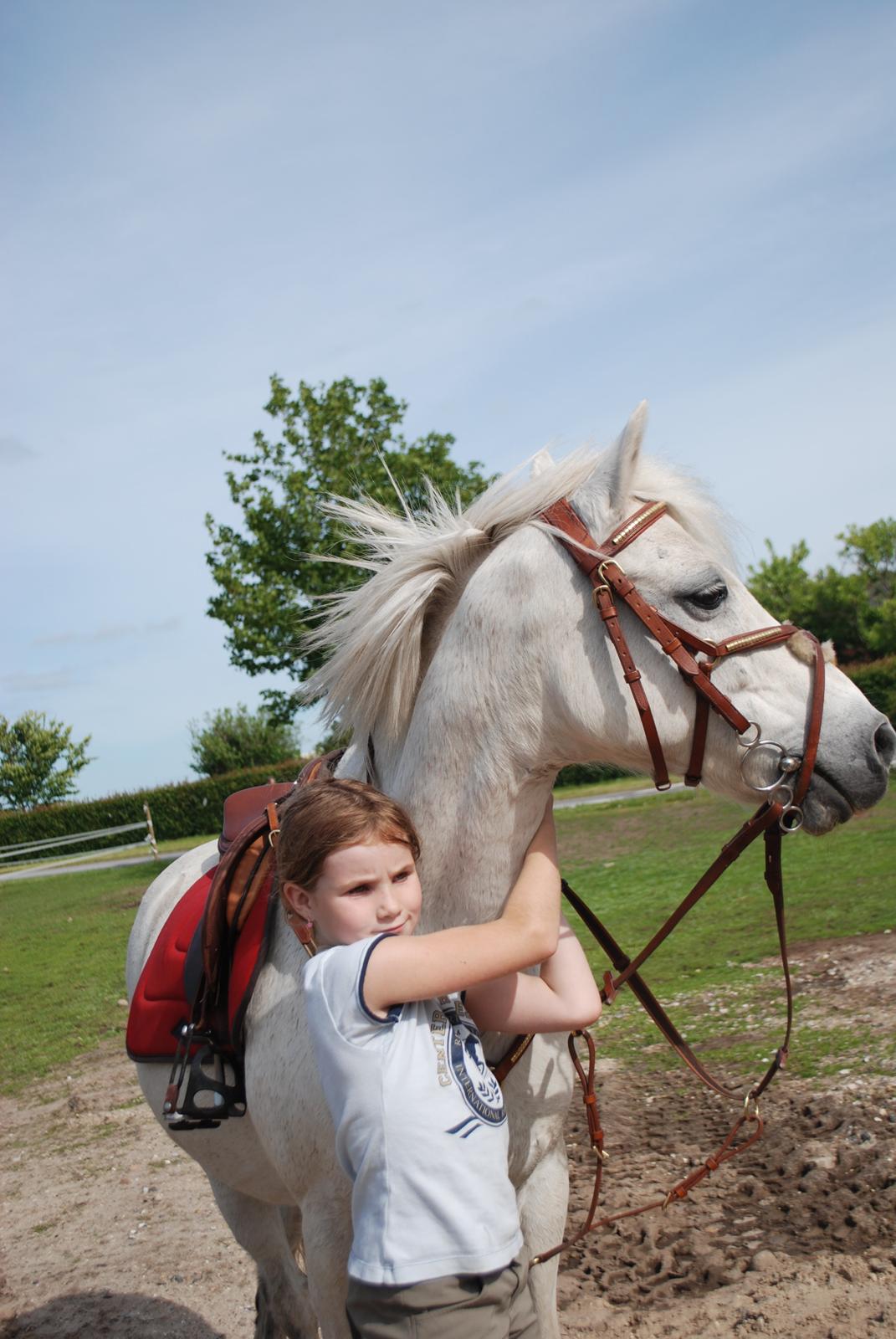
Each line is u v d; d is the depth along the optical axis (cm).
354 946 169
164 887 329
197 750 3167
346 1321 203
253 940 227
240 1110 228
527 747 198
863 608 2769
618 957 219
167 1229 420
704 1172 222
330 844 172
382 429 1490
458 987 167
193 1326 340
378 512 237
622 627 194
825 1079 429
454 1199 158
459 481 1473
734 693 194
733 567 211
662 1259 321
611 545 196
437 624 216
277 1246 273
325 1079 168
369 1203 161
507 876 200
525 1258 206
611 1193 370
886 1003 512
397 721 215
